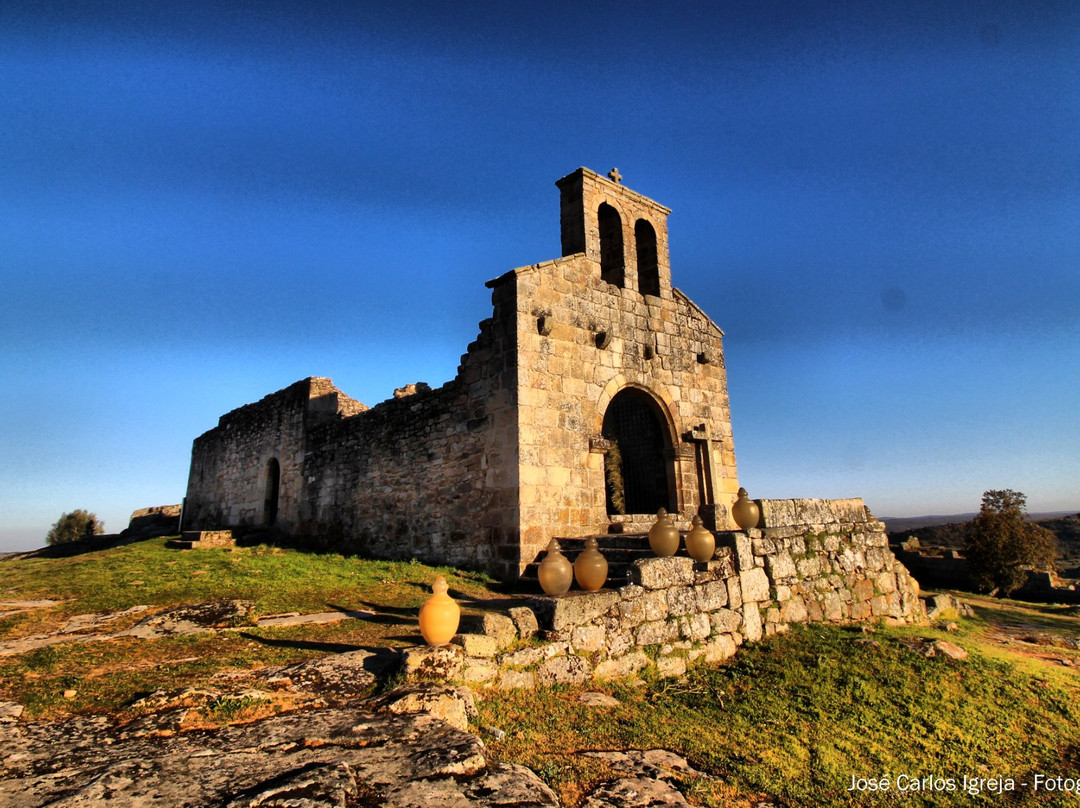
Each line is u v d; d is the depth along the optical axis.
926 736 6.99
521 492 12.20
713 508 12.88
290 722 4.46
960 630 13.05
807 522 11.75
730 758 5.76
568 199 15.57
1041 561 26.52
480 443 13.38
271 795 3.26
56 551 25.97
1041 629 14.46
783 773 5.63
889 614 12.52
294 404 21.69
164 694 4.73
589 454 13.66
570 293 14.15
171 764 3.68
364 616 8.63
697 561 9.42
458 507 13.73
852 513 12.98
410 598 10.12
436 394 14.95
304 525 19.80
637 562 8.51
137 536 28.05
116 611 8.90
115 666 5.93
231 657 6.27
